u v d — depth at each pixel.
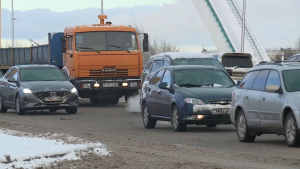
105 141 39.22
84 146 31.41
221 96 48.09
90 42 83.56
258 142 40.69
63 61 89.12
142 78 72.75
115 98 89.25
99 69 83.56
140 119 64.19
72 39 83.69
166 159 30.14
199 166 27.70
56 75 72.81
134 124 58.12
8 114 71.19
